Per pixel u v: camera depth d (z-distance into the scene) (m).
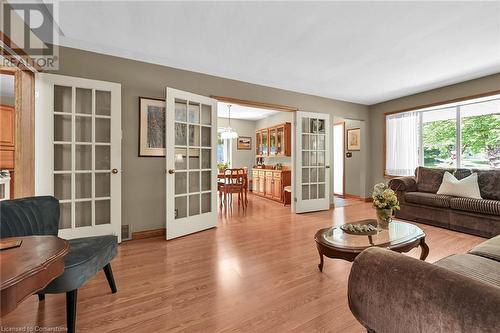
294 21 2.14
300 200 4.42
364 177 5.45
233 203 5.48
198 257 2.41
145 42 2.54
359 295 0.87
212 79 3.52
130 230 2.94
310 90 4.31
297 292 1.77
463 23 2.15
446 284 0.66
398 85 4.00
